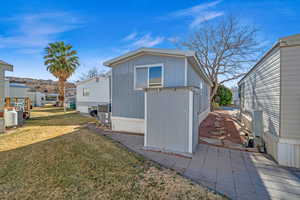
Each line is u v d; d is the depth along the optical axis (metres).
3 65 6.75
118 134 6.41
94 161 3.66
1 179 2.85
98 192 2.46
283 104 3.62
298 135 3.48
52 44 17.19
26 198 2.32
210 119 11.01
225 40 15.77
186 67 5.58
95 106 13.28
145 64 6.27
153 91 4.53
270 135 4.14
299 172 3.20
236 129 7.52
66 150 4.38
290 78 3.56
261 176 3.03
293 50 3.52
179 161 3.75
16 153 4.14
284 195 2.42
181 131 4.18
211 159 3.88
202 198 2.33
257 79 6.15
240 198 2.34
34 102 23.17
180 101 4.20
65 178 2.88
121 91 6.82
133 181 2.79
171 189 2.55
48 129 7.29
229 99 24.56
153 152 4.36
